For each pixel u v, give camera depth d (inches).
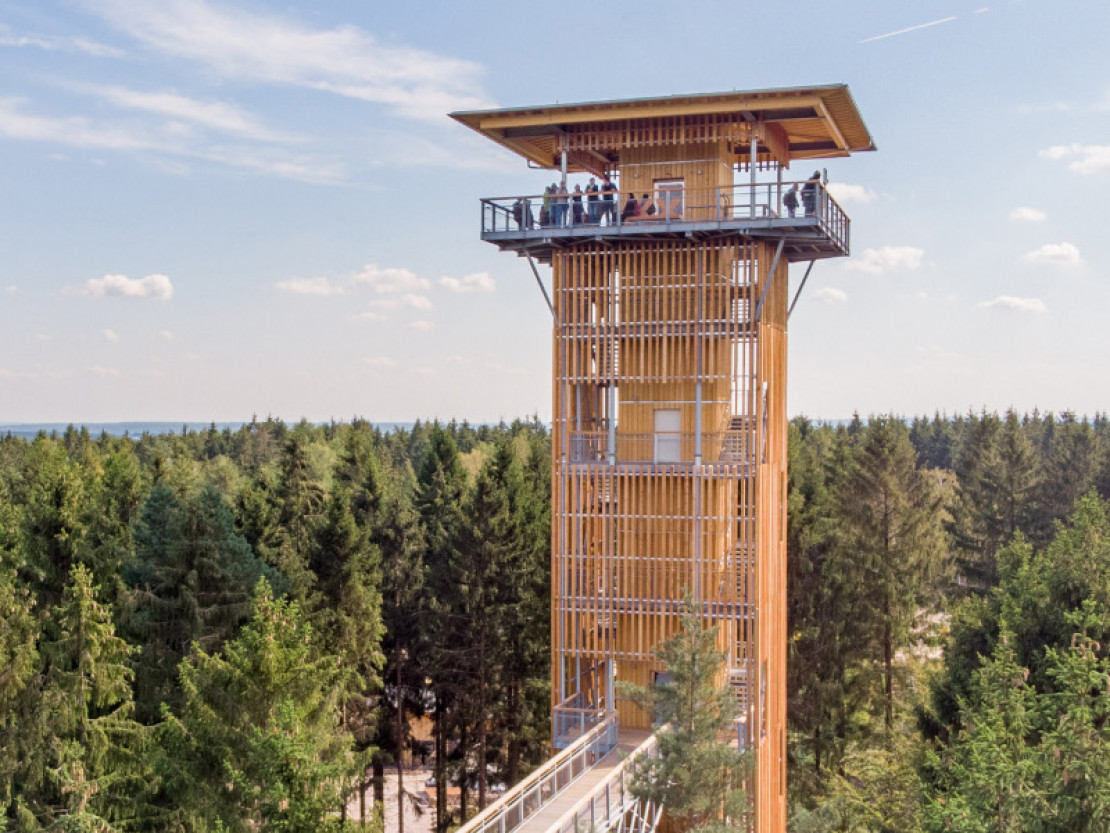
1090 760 1072.8
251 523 2128.4
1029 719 1300.4
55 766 1389.0
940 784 1439.5
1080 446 3344.0
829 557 2223.2
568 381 1444.4
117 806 1382.9
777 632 1539.1
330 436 6569.9
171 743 1183.6
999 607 1723.7
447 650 2022.6
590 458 1456.7
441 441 2903.5
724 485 1408.7
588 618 1439.5
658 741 971.3
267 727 1149.1
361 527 2171.5
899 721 2187.5
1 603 1446.9
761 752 1397.6
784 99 1320.1
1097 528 1834.4
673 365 1409.9
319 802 978.1
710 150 1434.5
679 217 1408.7
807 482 2354.8
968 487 3088.1
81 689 1417.3
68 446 4992.6
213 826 1122.0
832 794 1939.0
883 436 2391.7
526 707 2076.8
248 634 1177.4
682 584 1403.8
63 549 1658.5
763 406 1386.6
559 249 1443.2
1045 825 1090.7
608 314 1427.2
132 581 1760.6
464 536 2074.3
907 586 2289.6
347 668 1636.3
